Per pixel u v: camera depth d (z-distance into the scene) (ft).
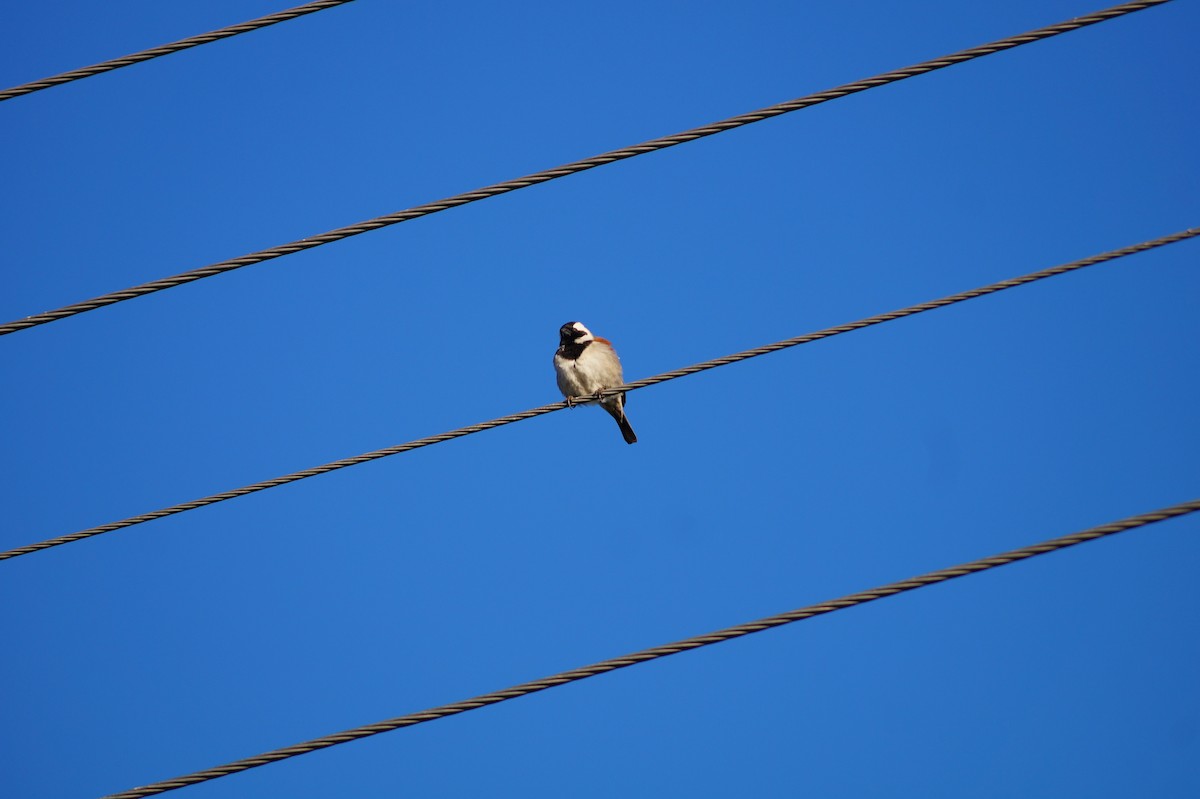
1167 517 34.58
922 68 38.14
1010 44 37.70
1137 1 37.04
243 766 37.88
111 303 40.50
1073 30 37.40
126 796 38.09
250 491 45.65
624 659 36.96
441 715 37.47
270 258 40.27
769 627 36.52
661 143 39.19
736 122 38.91
